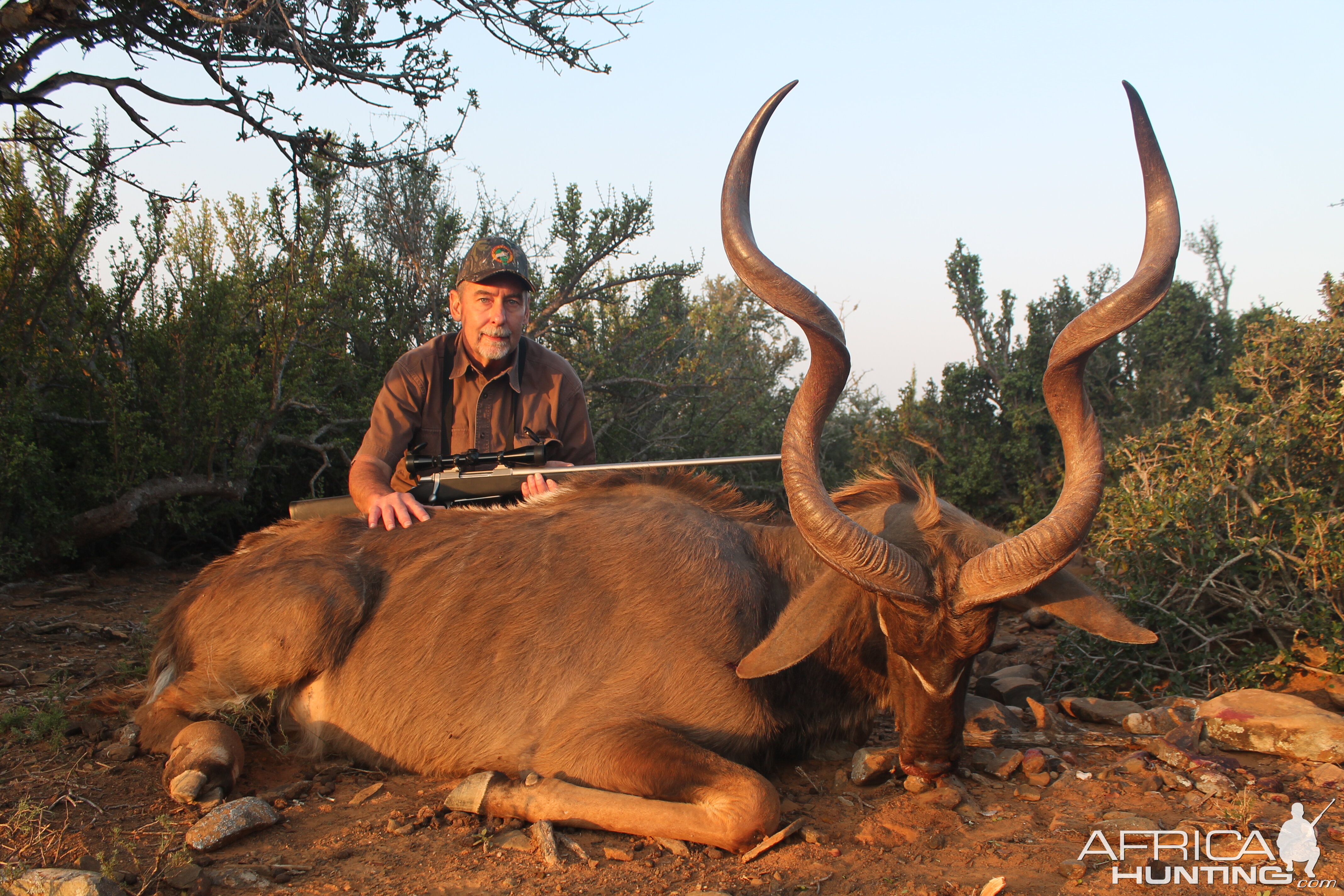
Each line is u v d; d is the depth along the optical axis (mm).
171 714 3893
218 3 8031
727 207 3277
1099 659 4965
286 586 3869
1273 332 6668
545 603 3771
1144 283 3018
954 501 10586
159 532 9328
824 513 3188
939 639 3223
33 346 8234
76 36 8016
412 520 4223
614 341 11742
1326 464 5902
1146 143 3109
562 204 11508
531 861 3055
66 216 8352
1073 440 3178
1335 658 4512
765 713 3598
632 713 3494
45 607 6973
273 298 9523
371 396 10297
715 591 3672
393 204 11688
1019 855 3094
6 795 3471
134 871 2906
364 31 8859
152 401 8984
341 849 3115
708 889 2844
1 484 7531
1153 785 3631
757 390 12383
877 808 3469
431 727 3736
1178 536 5203
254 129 8633
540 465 4621
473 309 5105
